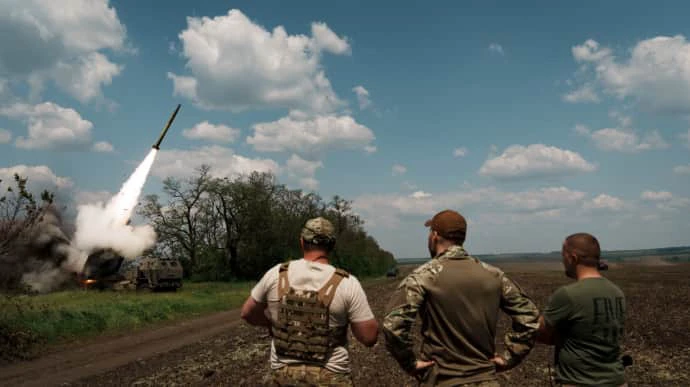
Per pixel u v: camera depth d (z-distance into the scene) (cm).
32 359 1358
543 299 2531
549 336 388
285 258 6475
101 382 1077
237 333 1822
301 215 7194
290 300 350
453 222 382
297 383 339
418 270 371
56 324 1684
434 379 354
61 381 1108
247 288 4541
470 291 356
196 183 6116
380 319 1934
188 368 1166
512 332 369
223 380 992
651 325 1548
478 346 355
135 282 3684
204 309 2728
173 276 3672
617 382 369
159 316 2300
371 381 915
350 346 1284
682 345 1214
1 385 1084
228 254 6259
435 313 359
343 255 8062
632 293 2838
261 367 1091
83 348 1528
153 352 1480
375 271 9356
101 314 1970
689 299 2372
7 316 1509
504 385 870
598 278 386
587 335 370
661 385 856
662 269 6612
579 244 393
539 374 946
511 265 13438
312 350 342
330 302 346
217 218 6294
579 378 371
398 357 354
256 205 6234
